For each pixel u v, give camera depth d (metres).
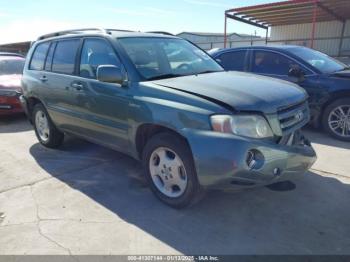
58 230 2.89
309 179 3.79
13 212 3.23
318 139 5.35
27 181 3.97
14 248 2.65
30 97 5.21
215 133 2.67
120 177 4.03
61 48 4.55
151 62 3.62
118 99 3.44
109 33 3.87
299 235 2.73
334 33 19.36
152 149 3.26
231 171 2.62
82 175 4.12
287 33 21.50
